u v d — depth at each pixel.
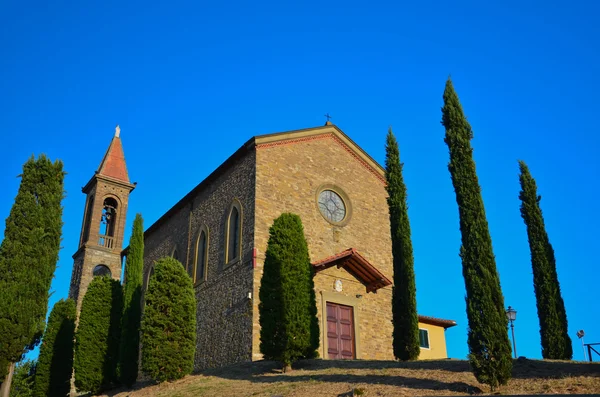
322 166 28.75
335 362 19.64
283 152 27.38
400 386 14.12
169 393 18.81
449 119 16.19
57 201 22.19
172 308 21.47
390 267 29.50
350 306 26.62
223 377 19.91
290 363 19.19
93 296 26.03
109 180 45.75
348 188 29.50
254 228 24.84
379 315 27.59
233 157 27.86
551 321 21.73
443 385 13.82
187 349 21.36
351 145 30.59
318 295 25.50
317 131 29.08
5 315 19.52
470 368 15.45
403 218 22.25
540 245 23.09
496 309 13.76
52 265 21.28
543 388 12.53
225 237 27.22
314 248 26.52
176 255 32.59
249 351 22.89
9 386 19.30
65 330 28.73
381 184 31.39
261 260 24.39
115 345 25.48
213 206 29.41
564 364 15.12
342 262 26.69
